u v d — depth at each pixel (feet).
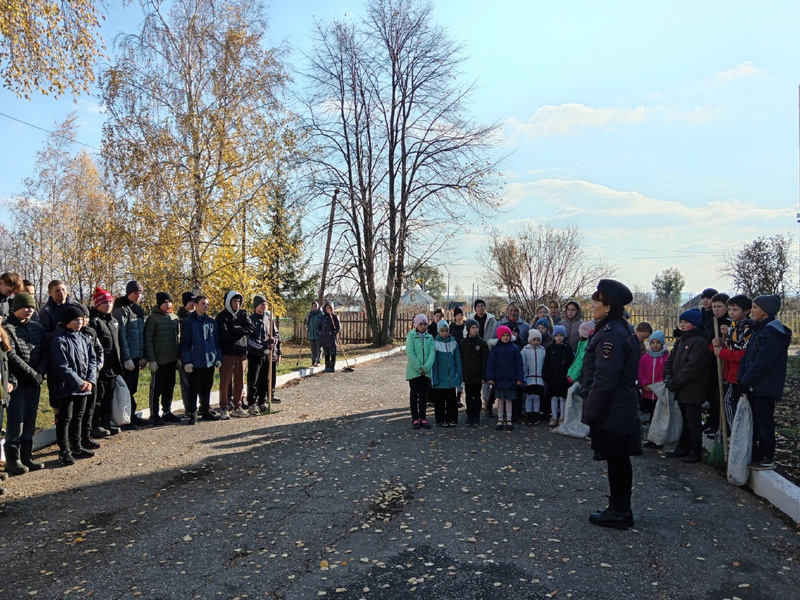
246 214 54.65
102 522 16.33
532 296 70.23
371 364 62.13
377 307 92.94
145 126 53.83
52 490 19.06
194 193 53.06
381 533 15.39
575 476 20.35
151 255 51.42
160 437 26.37
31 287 25.03
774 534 15.17
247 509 17.30
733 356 20.80
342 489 19.10
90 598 12.06
